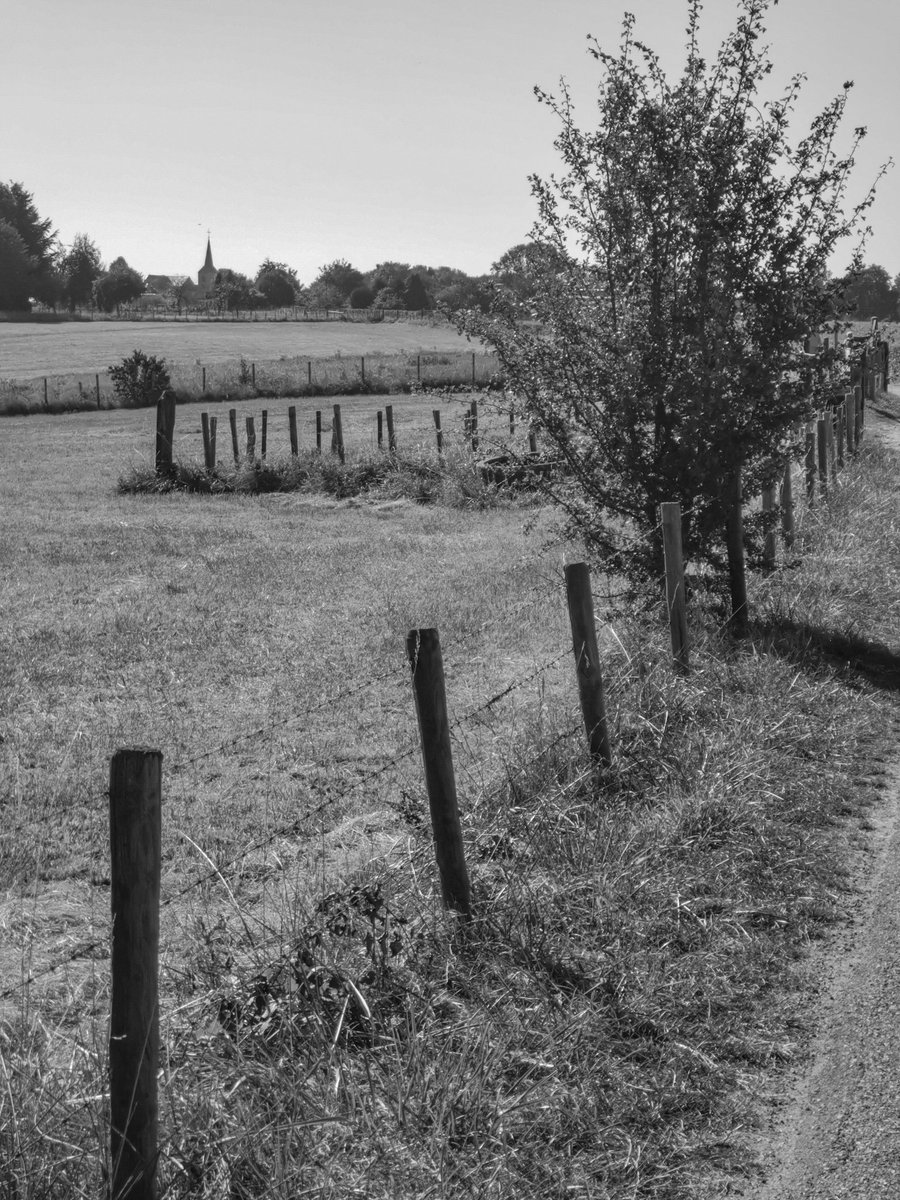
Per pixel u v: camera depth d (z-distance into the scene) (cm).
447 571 1470
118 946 312
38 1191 321
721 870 566
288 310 15162
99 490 2489
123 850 309
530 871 541
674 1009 453
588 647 679
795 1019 453
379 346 9925
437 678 496
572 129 1027
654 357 1009
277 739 833
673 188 1005
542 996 446
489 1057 401
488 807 610
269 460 2577
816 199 1008
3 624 1228
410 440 3188
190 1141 346
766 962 495
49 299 16300
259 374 5428
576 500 1102
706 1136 385
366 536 1812
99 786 754
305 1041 404
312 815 679
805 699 818
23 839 665
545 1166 362
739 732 729
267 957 465
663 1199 356
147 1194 318
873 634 1038
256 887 583
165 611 1280
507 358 1058
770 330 1010
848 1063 423
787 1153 376
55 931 553
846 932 523
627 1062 420
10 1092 343
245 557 1622
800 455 1084
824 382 1036
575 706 804
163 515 2111
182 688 978
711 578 1053
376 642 1103
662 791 655
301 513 2127
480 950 477
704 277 1006
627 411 1007
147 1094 316
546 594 1262
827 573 1202
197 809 698
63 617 1262
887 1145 377
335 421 2580
